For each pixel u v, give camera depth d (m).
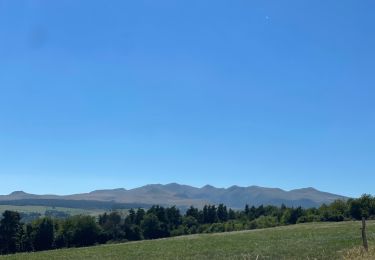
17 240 109.69
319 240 42.03
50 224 114.31
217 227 141.00
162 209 142.50
